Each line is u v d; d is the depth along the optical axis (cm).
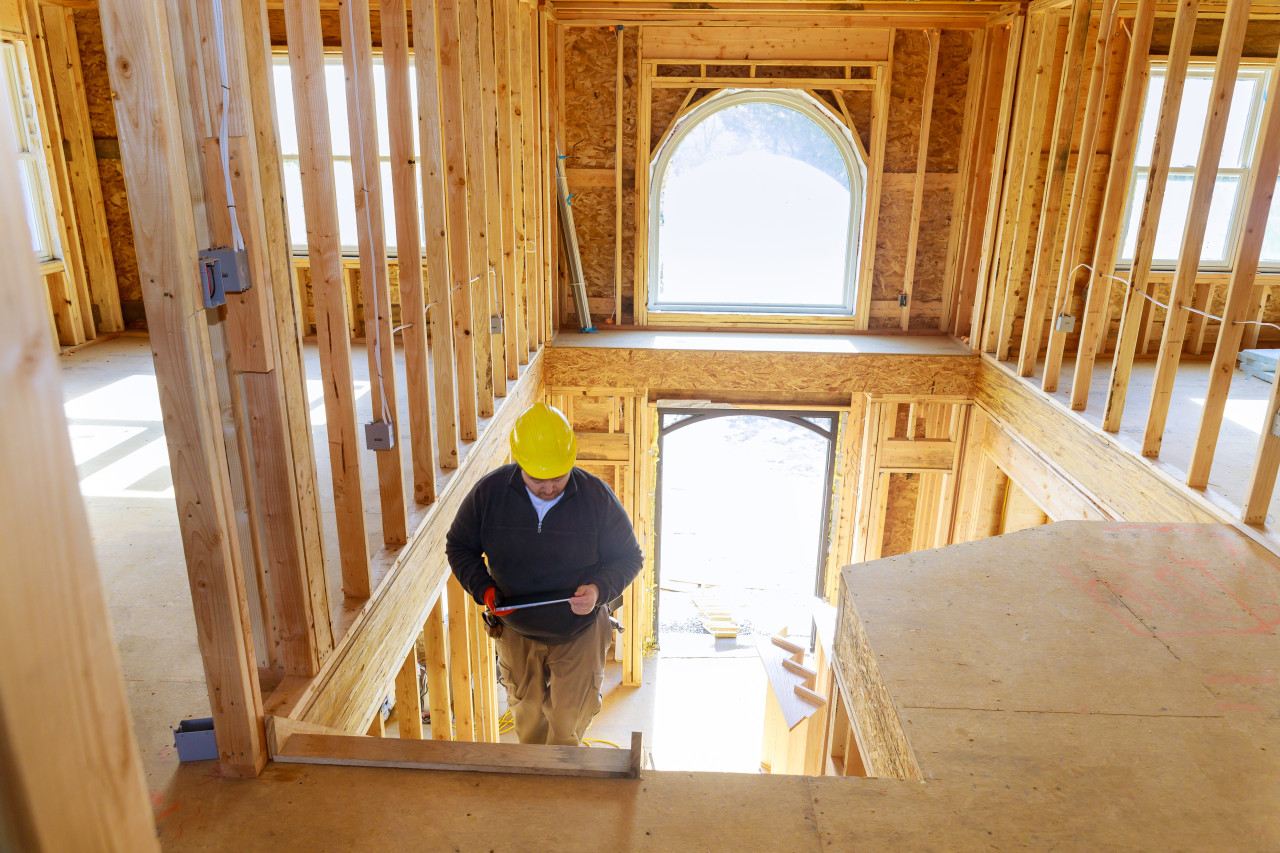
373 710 277
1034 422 565
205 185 167
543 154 631
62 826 43
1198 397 561
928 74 654
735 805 176
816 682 581
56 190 631
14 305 37
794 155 712
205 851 161
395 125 301
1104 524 333
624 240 715
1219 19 625
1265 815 183
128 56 133
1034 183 593
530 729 318
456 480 386
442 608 396
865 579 286
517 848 162
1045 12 550
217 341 186
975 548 310
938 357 666
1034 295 570
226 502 164
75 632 43
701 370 679
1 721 38
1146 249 430
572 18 634
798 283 745
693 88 665
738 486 1335
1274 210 669
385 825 167
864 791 183
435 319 370
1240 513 337
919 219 698
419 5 330
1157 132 418
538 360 632
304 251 711
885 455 701
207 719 183
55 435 41
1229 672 236
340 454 252
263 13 180
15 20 595
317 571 223
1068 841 173
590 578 275
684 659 805
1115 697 224
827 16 626
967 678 230
